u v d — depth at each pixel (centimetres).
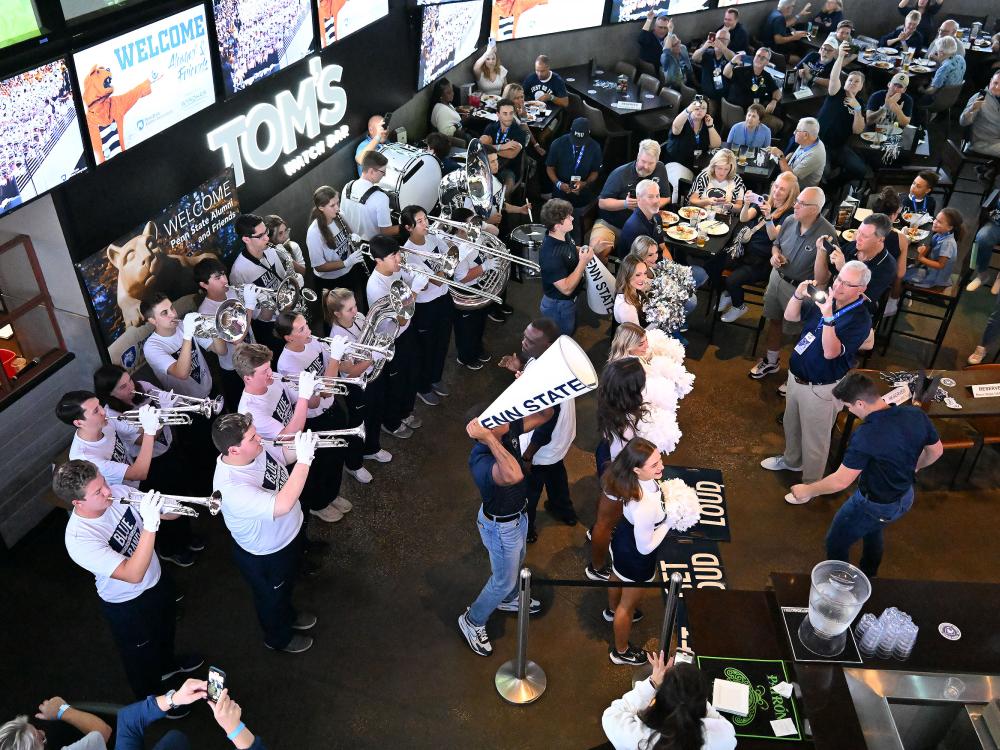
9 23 383
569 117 962
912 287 652
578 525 532
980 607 349
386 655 451
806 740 308
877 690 316
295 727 416
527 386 317
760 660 333
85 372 517
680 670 277
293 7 596
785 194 630
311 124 673
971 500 557
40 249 470
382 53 753
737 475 576
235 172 593
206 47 518
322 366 492
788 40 1159
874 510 436
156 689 413
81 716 340
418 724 418
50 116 415
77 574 491
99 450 416
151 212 522
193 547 507
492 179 666
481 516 403
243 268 552
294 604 476
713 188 720
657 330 530
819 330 505
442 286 579
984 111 867
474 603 443
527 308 741
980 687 317
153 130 492
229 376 543
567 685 439
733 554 516
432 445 595
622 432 433
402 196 687
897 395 434
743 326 721
